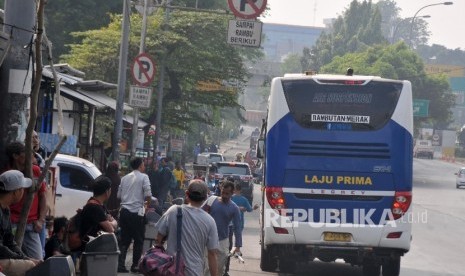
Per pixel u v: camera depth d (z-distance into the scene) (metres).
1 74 13.74
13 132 13.76
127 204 20.27
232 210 17.98
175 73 48.66
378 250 21.30
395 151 21.36
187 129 51.97
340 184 21.31
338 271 24.83
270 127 21.50
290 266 23.97
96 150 38.25
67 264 9.85
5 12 13.79
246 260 26.20
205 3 69.38
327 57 160.62
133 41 45.44
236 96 51.34
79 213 14.66
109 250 11.39
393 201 21.30
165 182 36.38
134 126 34.19
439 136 167.38
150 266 11.80
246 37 28.30
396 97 21.48
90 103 30.64
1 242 11.12
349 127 21.39
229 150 145.62
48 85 28.23
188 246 11.91
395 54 120.75
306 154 21.36
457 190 83.69
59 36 60.44
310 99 21.47
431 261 28.67
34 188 11.52
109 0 62.84
